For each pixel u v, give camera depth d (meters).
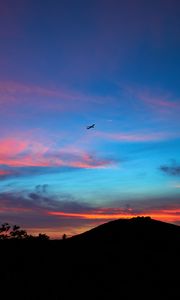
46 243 38.25
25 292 23.62
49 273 28.00
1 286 24.88
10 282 25.81
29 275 27.34
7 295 23.11
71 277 26.89
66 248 35.25
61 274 27.67
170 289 23.39
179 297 21.97
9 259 31.97
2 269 28.94
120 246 33.34
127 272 27.17
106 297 22.50
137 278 25.77
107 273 27.25
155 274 26.33
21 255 33.53
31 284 25.17
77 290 23.94
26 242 38.53
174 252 30.84
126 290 23.58
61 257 32.38
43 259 32.09
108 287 24.34
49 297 22.72
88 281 25.78
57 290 24.09
